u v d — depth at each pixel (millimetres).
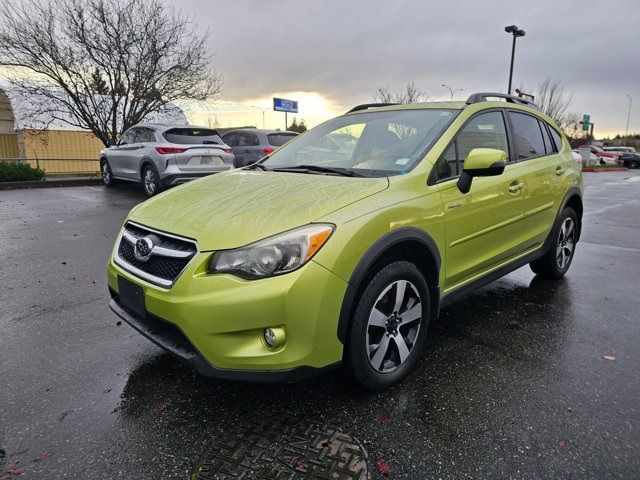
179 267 2377
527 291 4453
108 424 2383
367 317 2482
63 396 2625
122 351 3160
